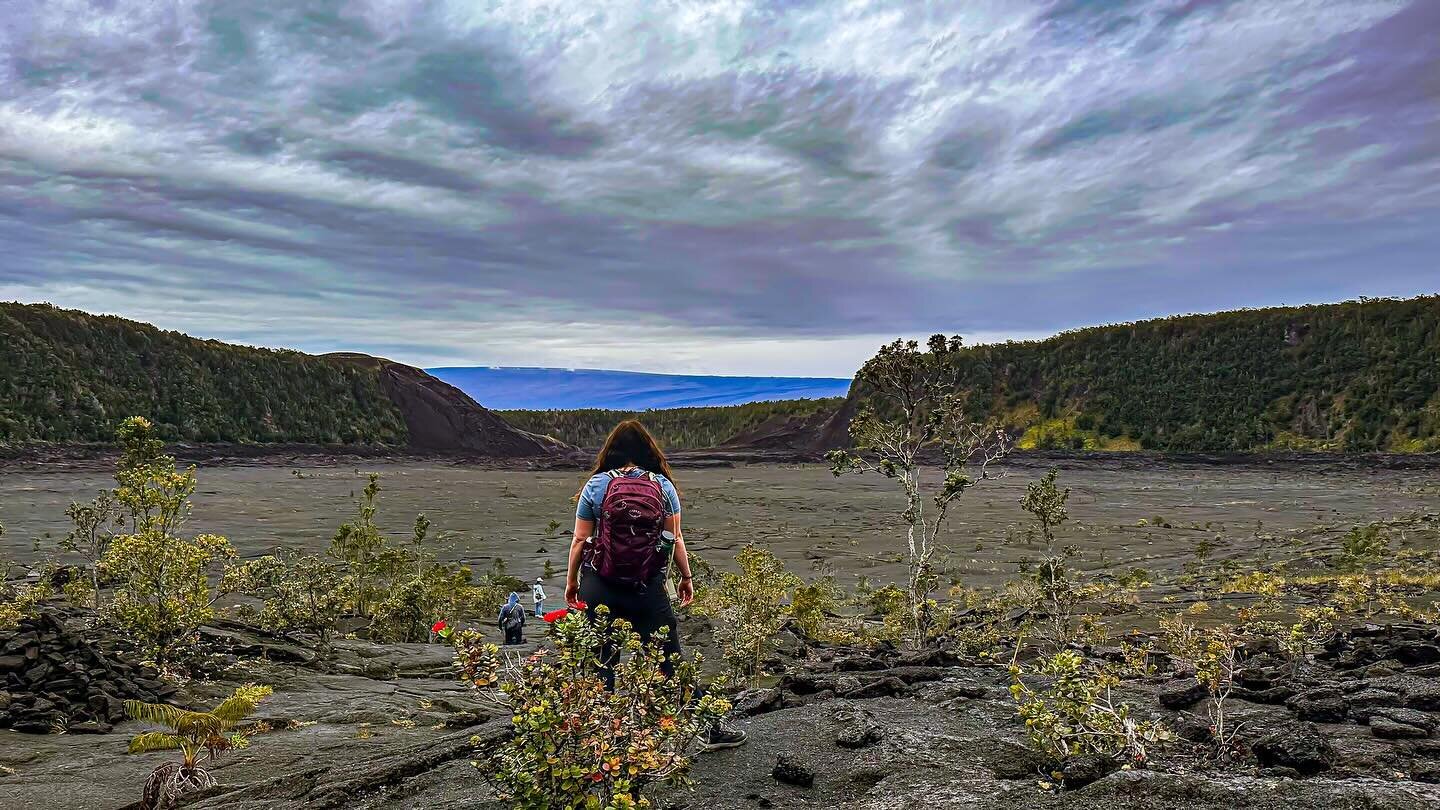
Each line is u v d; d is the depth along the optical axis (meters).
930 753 4.88
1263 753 4.25
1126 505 88.44
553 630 4.29
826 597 27.12
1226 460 142.88
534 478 140.12
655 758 3.94
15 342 156.50
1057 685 4.88
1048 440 179.62
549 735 3.99
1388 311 172.00
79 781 7.26
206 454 151.25
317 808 5.25
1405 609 18.75
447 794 5.11
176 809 6.13
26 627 11.40
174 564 13.63
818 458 176.25
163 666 12.47
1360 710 5.43
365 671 15.88
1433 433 140.50
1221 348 185.00
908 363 19.33
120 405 160.50
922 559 18.64
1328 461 133.38
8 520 67.94
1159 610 22.59
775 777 4.82
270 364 197.12
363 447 182.38
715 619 20.84
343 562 36.91
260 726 9.84
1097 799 3.92
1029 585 26.47
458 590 29.38
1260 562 42.66
